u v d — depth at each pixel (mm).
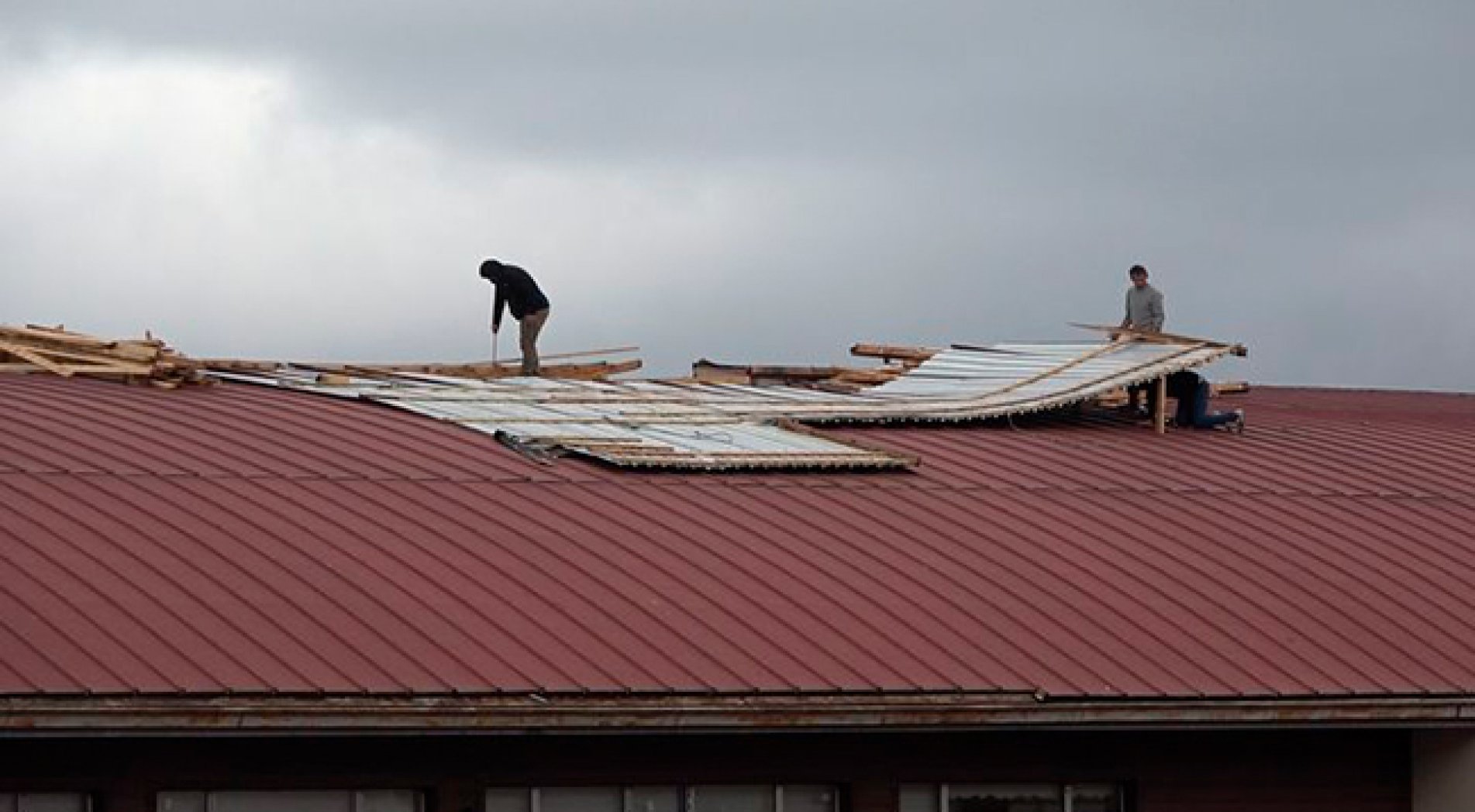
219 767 56656
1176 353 86062
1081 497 73500
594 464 70562
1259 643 65750
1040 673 61906
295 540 61469
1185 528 72062
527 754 59594
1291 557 71125
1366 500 77062
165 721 53219
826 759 62375
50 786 55250
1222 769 66562
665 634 60188
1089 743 65188
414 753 58500
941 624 63344
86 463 64750
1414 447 85062
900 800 63375
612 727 57125
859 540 67312
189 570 58938
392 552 61812
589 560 63250
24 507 61031
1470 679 66125
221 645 55781
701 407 80875
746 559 64875
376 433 71375
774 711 58375
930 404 83000
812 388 92562
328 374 84062
